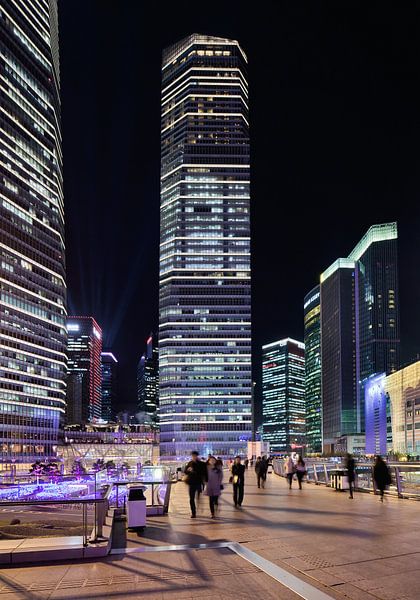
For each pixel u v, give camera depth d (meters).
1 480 35.06
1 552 13.89
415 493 28.44
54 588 11.65
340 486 34.47
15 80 194.25
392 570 12.70
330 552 14.56
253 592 11.20
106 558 14.25
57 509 29.83
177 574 12.61
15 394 184.75
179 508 25.17
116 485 22.64
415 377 186.50
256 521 20.33
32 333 196.50
